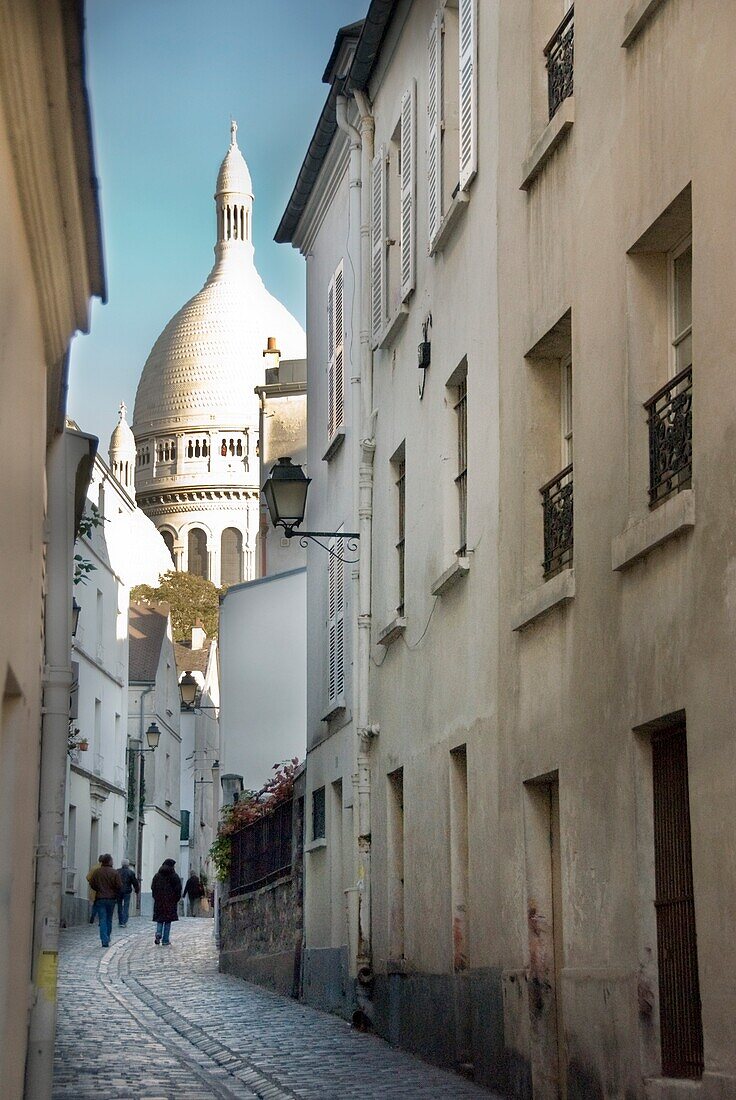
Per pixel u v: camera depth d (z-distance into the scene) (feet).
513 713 40.47
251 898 84.53
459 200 47.16
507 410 42.11
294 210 78.43
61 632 32.32
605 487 33.68
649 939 30.78
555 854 39.06
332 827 66.54
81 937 125.39
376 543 60.80
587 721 34.40
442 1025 46.44
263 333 608.19
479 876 43.57
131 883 148.15
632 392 32.32
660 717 29.84
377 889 57.82
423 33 54.19
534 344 39.68
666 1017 30.25
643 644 30.89
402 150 57.16
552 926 38.93
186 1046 50.14
